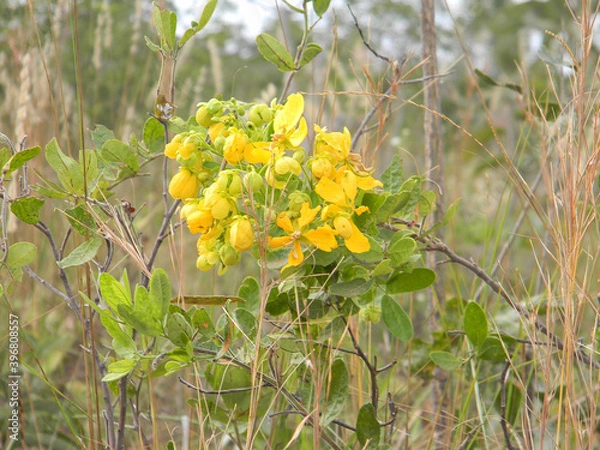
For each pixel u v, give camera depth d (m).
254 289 0.51
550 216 0.59
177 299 0.49
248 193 0.42
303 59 0.56
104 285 0.46
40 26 1.11
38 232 0.91
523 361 0.64
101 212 0.55
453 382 0.72
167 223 0.55
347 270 0.50
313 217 0.42
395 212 0.49
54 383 0.79
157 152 0.56
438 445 0.67
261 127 0.45
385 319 0.50
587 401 0.62
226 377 0.54
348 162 0.43
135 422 0.57
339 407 0.52
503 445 0.63
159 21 0.53
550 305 0.56
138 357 0.47
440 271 0.73
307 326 0.50
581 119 0.55
